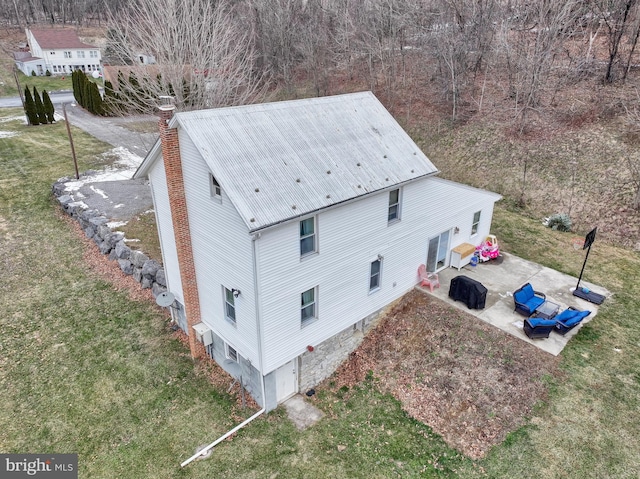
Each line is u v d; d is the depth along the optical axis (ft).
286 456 36.81
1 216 77.00
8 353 48.55
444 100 112.68
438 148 100.48
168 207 45.88
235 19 138.62
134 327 52.80
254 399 42.60
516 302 48.88
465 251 58.18
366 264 45.11
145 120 99.50
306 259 38.17
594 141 82.64
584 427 37.24
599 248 65.16
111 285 60.70
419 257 53.16
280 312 38.01
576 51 110.22
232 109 40.04
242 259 35.86
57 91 177.99
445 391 41.88
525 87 95.76
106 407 41.83
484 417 38.91
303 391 44.45
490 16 108.99
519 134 91.81
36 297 57.98
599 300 52.03
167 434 38.93
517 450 35.86
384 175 43.32
